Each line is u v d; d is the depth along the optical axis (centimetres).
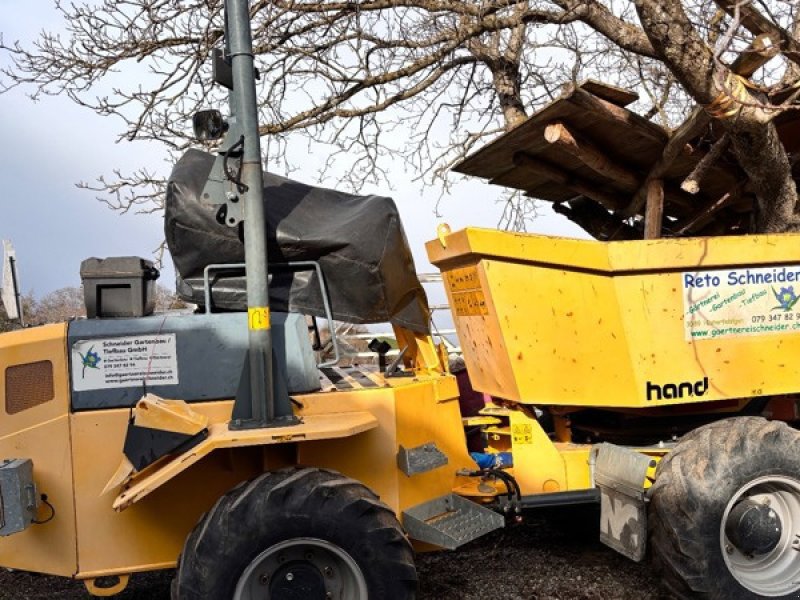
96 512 339
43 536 337
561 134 449
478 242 377
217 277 370
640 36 553
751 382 392
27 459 332
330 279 374
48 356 340
